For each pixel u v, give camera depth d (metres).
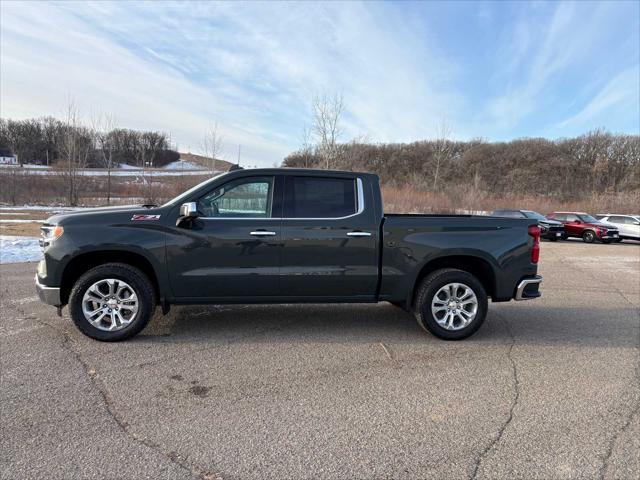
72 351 4.11
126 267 4.32
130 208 4.63
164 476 2.35
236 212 4.53
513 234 4.81
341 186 4.69
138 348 4.25
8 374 3.59
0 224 15.91
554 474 2.44
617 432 2.91
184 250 4.36
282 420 2.98
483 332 5.13
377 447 2.68
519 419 3.06
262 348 4.36
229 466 2.46
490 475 2.42
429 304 4.69
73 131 29.27
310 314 5.64
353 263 4.61
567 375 3.87
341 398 3.33
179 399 3.24
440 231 4.71
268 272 4.50
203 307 5.84
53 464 2.43
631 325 5.56
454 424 2.97
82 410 3.03
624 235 23.22
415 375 3.79
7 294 6.23
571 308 6.52
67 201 27.89
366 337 4.78
